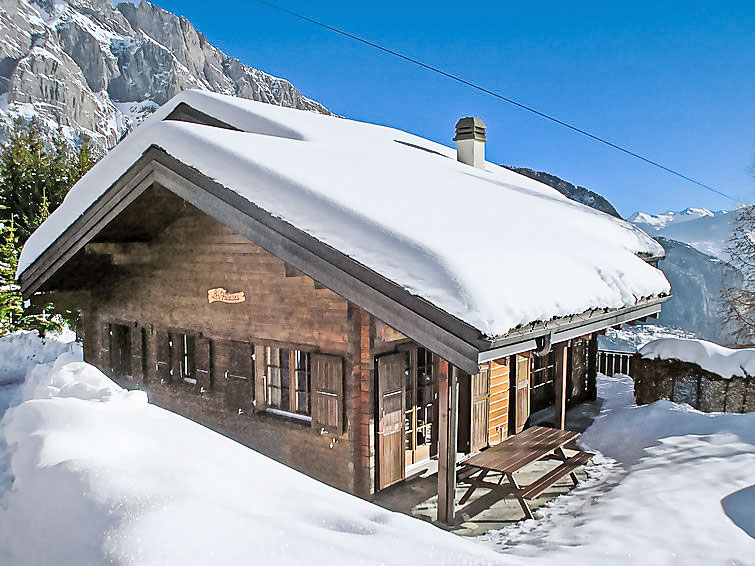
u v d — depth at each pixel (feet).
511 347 15.25
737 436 23.62
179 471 8.63
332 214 16.55
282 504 8.59
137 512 6.84
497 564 7.80
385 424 20.88
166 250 27.73
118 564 6.03
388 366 20.97
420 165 29.43
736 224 68.80
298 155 20.75
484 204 24.95
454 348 14.08
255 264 24.00
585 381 36.06
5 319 43.37
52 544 7.09
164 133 20.12
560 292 17.78
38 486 8.09
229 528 6.88
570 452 26.50
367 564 6.88
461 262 15.12
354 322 20.56
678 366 32.04
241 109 26.55
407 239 15.51
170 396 27.89
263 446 23.67
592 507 18.63
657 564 13.48
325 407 21.22
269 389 24.44
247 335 24.44
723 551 14.05
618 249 27.76
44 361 33.55
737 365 29.86
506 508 20.06
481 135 39.86
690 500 17.34
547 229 25.17
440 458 18.60
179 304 27.35
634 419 29.07
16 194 63.87
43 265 25.85
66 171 68.18
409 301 14.62
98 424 9.82
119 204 22.44
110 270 29.99
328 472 21.35
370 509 9.34
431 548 7.76
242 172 18.17
